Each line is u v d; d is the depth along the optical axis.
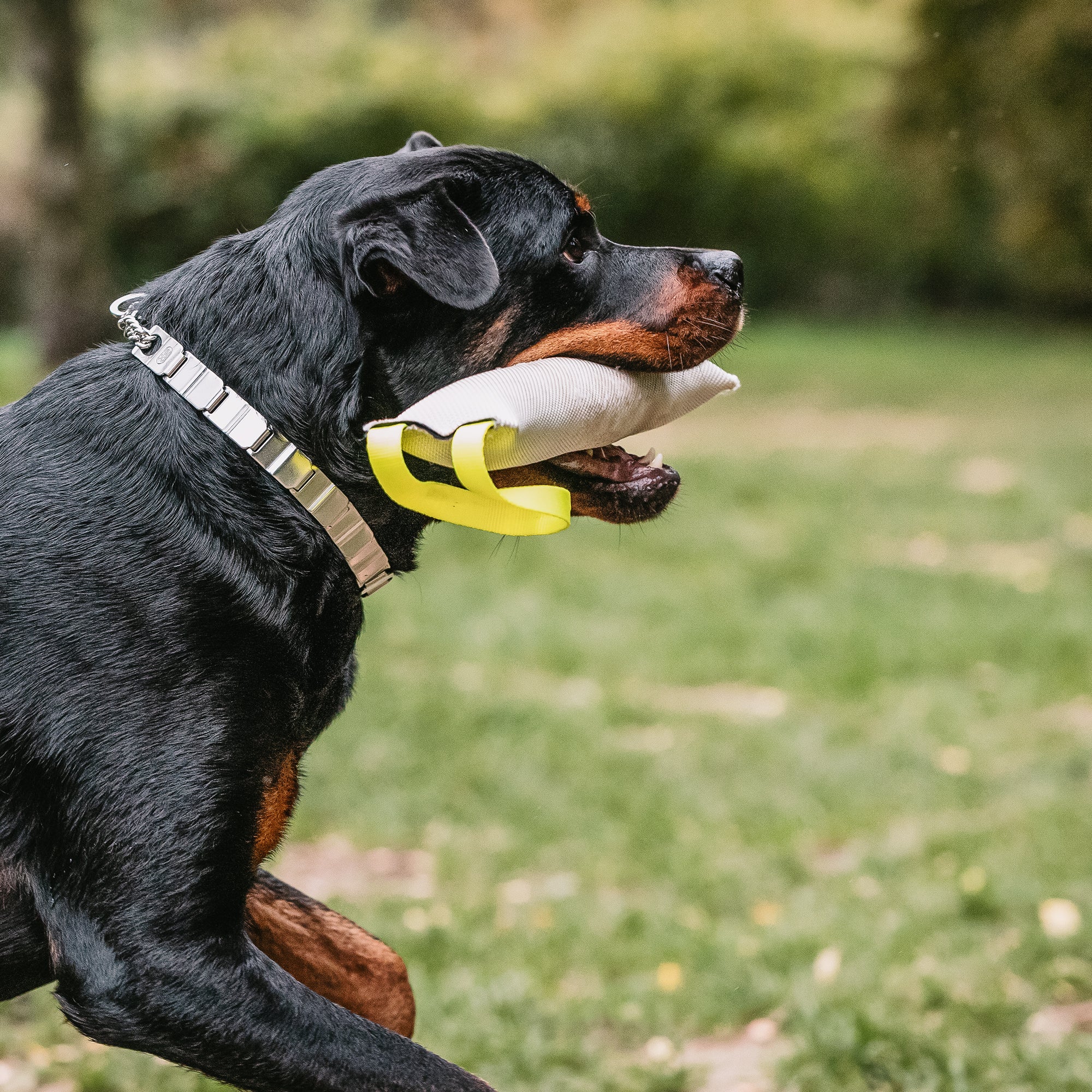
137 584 2.35
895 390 22.70
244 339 2.57
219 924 2.28
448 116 30.98
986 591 9.35
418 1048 2.27
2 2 26.34
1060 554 10.65
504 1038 3.72
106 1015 2.24
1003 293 37.31
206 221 29.75
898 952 4.23
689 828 5.49
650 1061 3.64
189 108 29.39
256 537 2.44
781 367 25.80
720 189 32.44
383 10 42.41
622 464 2.91
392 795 5.76
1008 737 6.57
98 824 2.27
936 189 25.31
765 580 9.93
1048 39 19.92
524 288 2.74
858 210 33.34
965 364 26.67
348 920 2.80
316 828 5.52
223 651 2.36
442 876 5.04
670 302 2.86
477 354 2.69
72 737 2.28
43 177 15.09
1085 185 21.62
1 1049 3.78
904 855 5.08
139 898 2.25
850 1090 3.47
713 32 32.94
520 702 6.97
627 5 35.81
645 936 4.47
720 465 15.23
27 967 2.41
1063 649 7.92
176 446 2.45
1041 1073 3.45
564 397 2.65
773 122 32.78
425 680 7.41
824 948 4.31
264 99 29.88
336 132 30.12
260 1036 2.22
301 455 2.50
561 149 31.70
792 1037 3.80
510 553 11.05
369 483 2.61
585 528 11.95
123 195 29.22
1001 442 16.97
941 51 22.05
